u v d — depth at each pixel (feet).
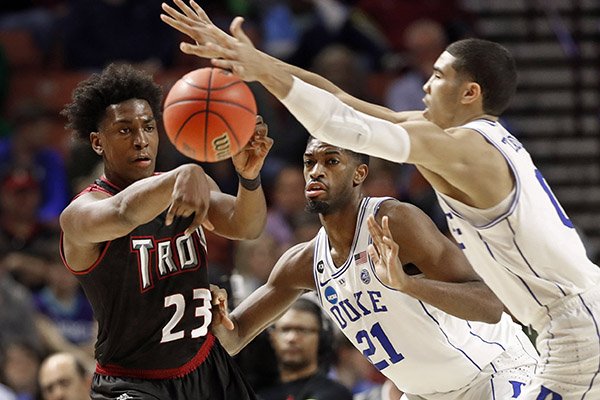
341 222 28.19
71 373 40.14
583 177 64.90
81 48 64.08
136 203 23.66
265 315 30.01
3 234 54.19
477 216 26.05
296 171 56.18
